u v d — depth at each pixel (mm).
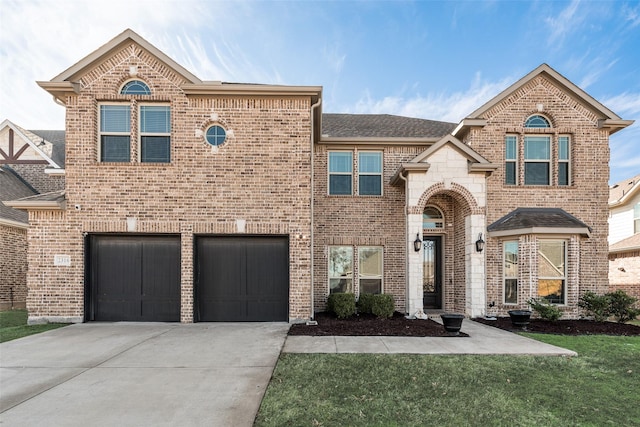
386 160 12062
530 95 11250
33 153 16406
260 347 6766
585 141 11203
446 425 3893
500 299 10586
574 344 7281
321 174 11945
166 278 9375
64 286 9094
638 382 5223
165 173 9266
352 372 5426
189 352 6426
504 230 10406
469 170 10453
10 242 12875
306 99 9547
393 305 10219
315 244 11758
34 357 6125
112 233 9289
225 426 3773
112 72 9344
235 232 9281
